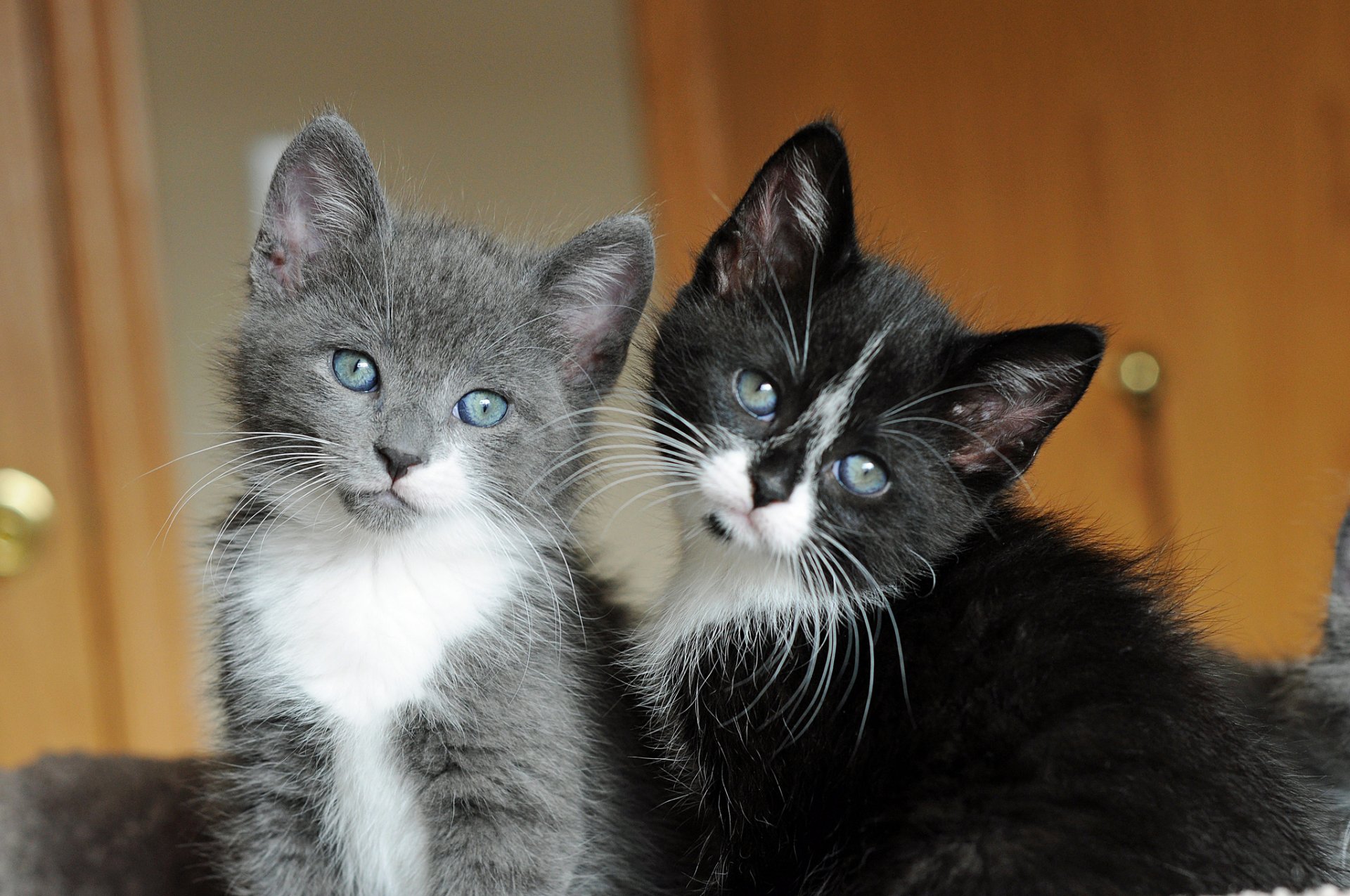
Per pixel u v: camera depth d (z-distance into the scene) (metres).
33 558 0.79
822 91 0.84
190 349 0.82
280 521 0.60
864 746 0.57
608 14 0.85
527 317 0.61
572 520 0.62
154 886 0.64
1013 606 0.58
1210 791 0.55
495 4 0.85
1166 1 0.83
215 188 0.82
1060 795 0.54
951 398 0.59
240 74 0.83
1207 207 0.84
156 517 0.81
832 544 0.59
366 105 0.84
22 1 0.79
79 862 0.64
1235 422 0.84
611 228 0.62
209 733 0.62
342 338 0.60
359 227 0.61
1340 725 0.63
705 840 0.59
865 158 0.84
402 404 0.59
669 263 0.80
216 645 0.61
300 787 0.59
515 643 0.60
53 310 0.80
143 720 0.80
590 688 0.61
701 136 0.85
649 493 0.62
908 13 0.84
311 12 0.83
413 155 0.85
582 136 0.86
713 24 0.85
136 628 0.80
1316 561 0.75
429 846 0.59
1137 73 0.84
